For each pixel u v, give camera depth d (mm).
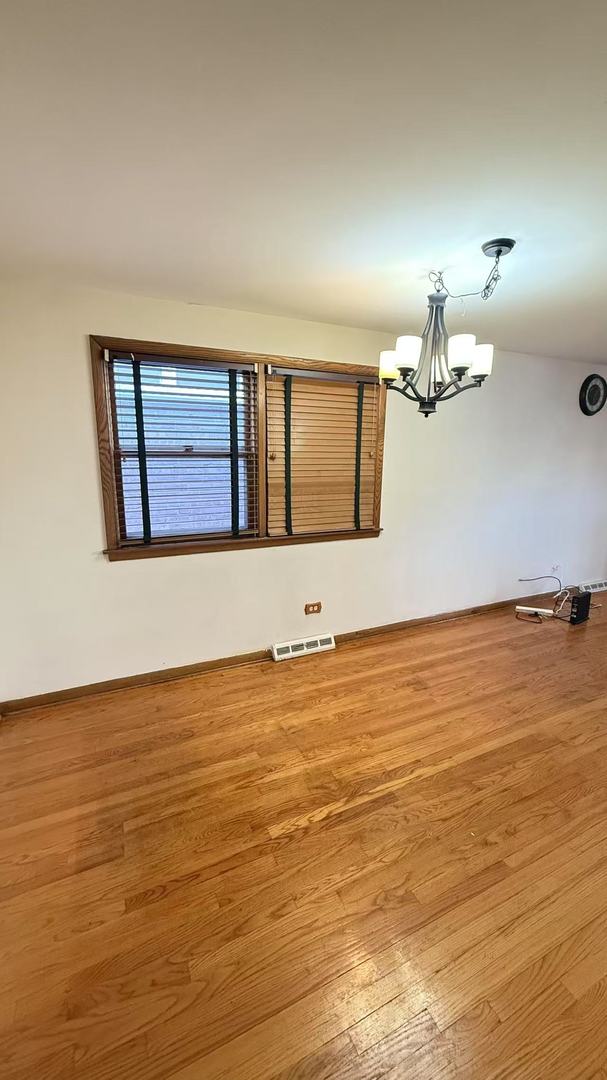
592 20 824
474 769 2111
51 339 2279
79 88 984
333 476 3184
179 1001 1215
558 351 3781
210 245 1792
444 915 1448
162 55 907
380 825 1793
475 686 2865
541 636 3680
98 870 1591
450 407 3607
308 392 2967
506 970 1295
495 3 791
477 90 995
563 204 1470
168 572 2787
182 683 2867
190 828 1772
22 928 1393
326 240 1738
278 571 3139
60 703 2625
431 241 1743
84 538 2533
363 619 3580
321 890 1526
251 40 873
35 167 1280
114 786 1989
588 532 4844
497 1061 1103
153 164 1271
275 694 2746
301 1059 1104
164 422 2602
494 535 4145
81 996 1221
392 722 2471
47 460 2381
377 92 1001
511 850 1687
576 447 4469
